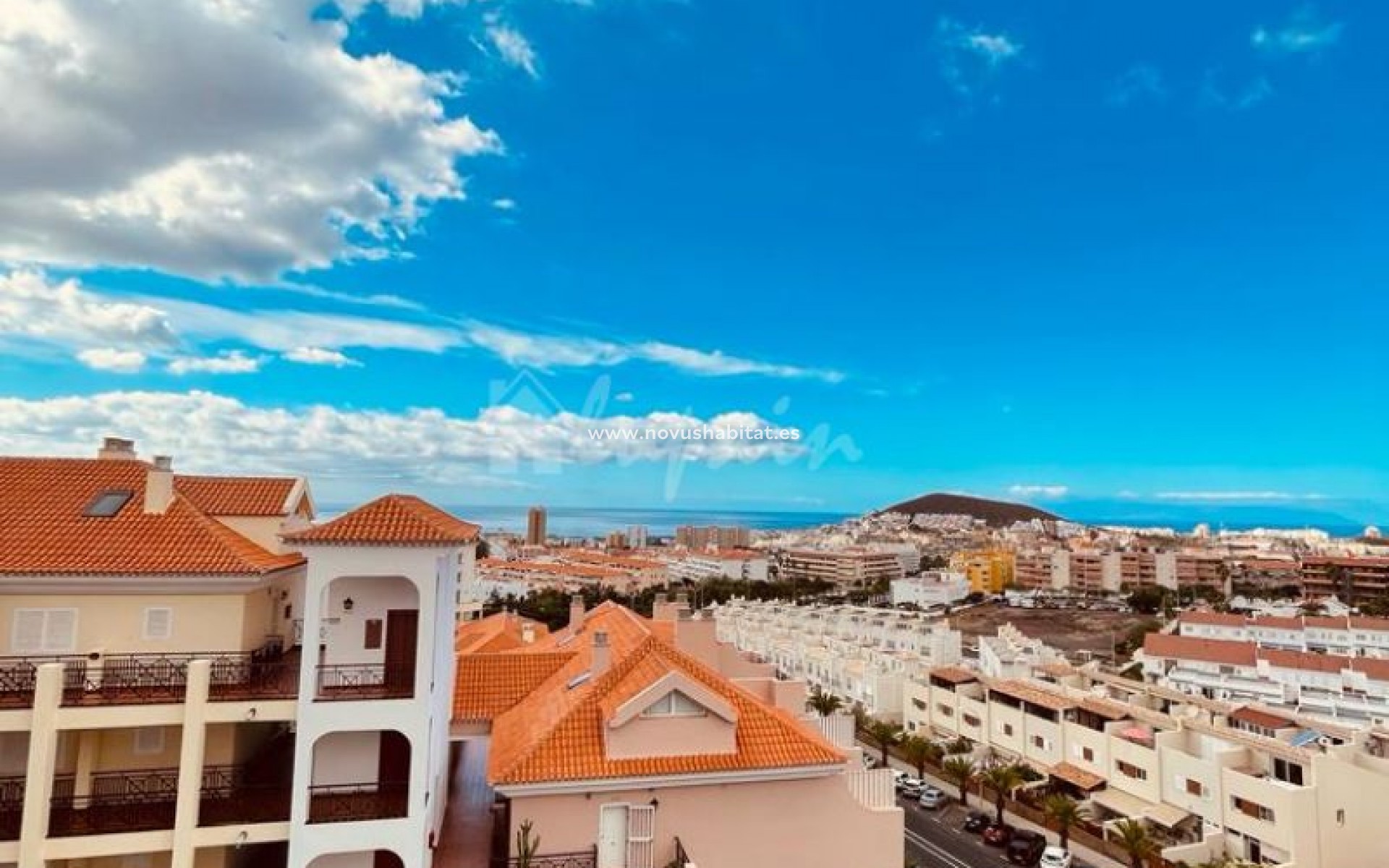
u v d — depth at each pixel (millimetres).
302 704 22094
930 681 77875
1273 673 88062
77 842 20688
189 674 21750
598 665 28688
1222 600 189250
